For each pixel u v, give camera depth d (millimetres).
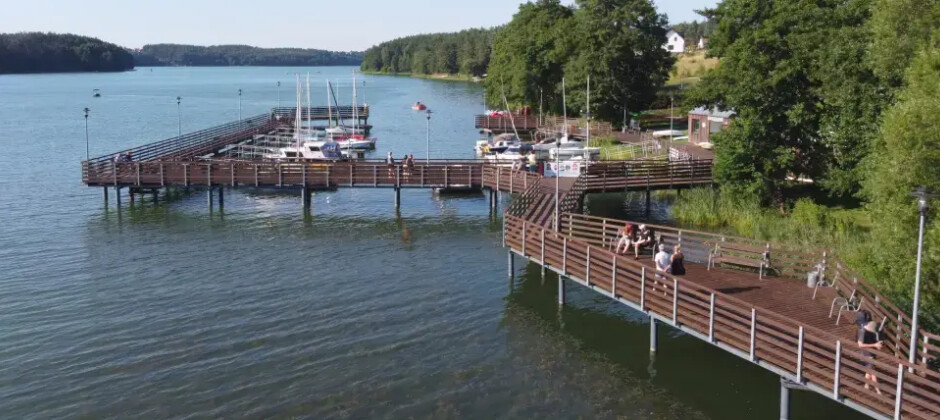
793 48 43531
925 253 26625
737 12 46938
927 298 26703
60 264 37531
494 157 64875
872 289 23828
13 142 85375
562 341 28297
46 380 24906
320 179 50656
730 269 30109
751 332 21766
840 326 23203
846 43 40156
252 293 33406
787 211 44562
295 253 39969
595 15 83125
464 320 30359
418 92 183125
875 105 38062
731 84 46781
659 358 26766
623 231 32688
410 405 23344
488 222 47156
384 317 30609
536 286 34531
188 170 50344
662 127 86812
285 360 26469
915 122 27391
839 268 26391
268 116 101188
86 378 25062
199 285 34500
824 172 45000
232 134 78062
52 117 119125
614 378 25234
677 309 24688
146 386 24531
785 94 44312
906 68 31531
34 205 51000
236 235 43781
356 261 38469
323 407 23203
